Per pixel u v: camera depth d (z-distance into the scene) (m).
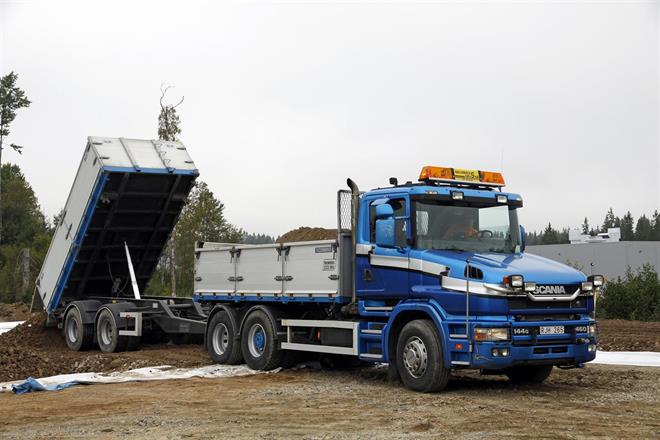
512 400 10.45
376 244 12.23
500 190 12.78
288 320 13.87
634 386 11.87
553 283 10.83
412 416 9.32
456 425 8.73
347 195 13.03
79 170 18.50
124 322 17.73
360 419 9.21
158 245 20.22
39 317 20.73
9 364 15.23
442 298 11.07
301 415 9.54
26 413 10.02
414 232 11.64
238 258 15.23
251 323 14.60
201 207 34.38
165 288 33.81
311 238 18.58
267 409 10.02
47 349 19.30
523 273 10.70
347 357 14.80
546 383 12.26
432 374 10.95
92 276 20.05
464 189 12.00
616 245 42.44
